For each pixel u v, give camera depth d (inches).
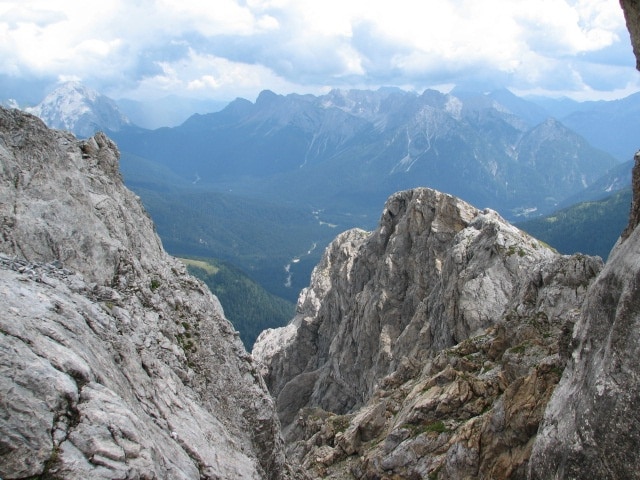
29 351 815.7
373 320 3796.8
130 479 768.3
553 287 2044.8
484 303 2674.7
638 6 1182.9
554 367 1480.1
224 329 1756.9
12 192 1288.1
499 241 2866.6
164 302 1601.9
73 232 1366.9
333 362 4212.6
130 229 1729.8
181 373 1365.7
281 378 5226.4
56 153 1450.5
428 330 3093.0
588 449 962.7
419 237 3846.0
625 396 924.6
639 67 1282.0
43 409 756.6
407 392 2305.6
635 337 936.9
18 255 1218.0
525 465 1347.2
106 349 1055.0
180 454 1026.1
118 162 2043.6
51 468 716.7
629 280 985.5
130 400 1002.1
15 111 1397.6
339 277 4931.1
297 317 6008.9
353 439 2226.9
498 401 1562.5
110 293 1304.1
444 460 1681.8
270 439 1626.5
